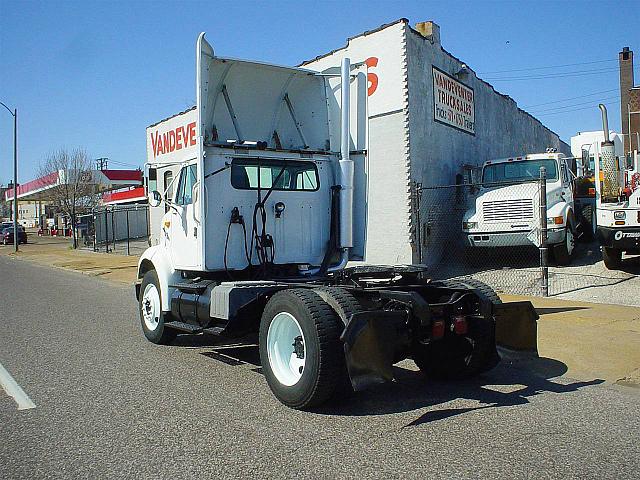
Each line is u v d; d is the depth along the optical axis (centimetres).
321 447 461
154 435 492
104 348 849
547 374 680
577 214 1675
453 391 625
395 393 618
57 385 650
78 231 4603
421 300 555
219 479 405
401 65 1420
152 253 875
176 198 798
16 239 3909
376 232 1468
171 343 873
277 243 752
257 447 462
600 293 1112
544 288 1127
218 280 739
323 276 756
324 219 791
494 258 1502
